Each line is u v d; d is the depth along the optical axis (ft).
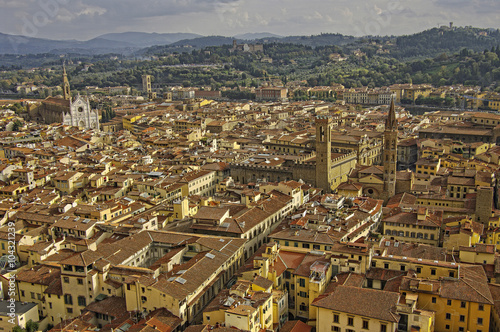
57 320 453.99
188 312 407.44
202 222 565.12
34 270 480.23
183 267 459.32
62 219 575.79
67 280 447.83
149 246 519.60
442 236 574.56
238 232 538.88
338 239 503.20
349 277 422.82
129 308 419.95
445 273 411.75
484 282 399.24
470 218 583.17
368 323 359.46
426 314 358.84
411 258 438.81
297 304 450.30
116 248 490.08
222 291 421.18
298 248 496.23
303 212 578.66
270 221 608.60
